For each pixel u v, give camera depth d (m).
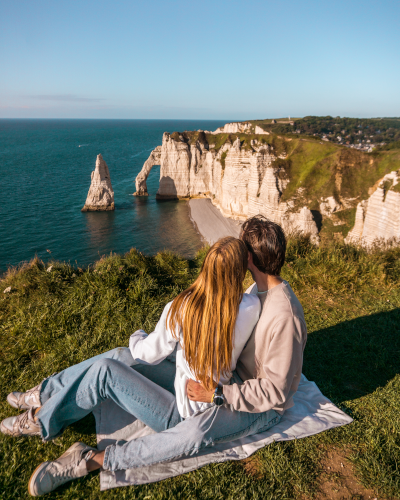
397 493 2.14
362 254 6.73
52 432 2.25
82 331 4.00
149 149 194.62
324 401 2.88
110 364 2.18
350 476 2.27
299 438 2.50
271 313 1.94
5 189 90.12
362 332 4.11
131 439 2.39
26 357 3.64
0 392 3.06
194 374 2.09
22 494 2.14
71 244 54.19
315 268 5.89
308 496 2.14
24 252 50.12
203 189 83.12
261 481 2.23
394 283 5.47
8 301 4.98
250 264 2.05
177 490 2.16
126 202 81.12
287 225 54.31
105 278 5.17
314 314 4.59
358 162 54.31
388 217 39.44
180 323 1.98
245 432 2.30
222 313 1.83
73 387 2.25
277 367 1.93
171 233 60.97
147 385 2.21
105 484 2.14
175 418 2.20
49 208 73.69
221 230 62.94
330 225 51.72
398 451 2.45
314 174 55.84
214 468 2.27
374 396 3.03
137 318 4.31
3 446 2.44
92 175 71.75
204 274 1.91
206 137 81.50
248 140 67.94
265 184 58.78
